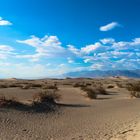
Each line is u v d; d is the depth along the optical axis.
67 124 14.65
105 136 11.62
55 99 23.11
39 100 20.80
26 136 11.87
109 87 49.84
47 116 16.75
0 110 16.36
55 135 12.14
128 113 18.12
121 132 12.03
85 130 13.10
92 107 21.06
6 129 12.97
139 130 11.79
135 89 37.06
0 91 32.66
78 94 31.19
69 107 20.39
